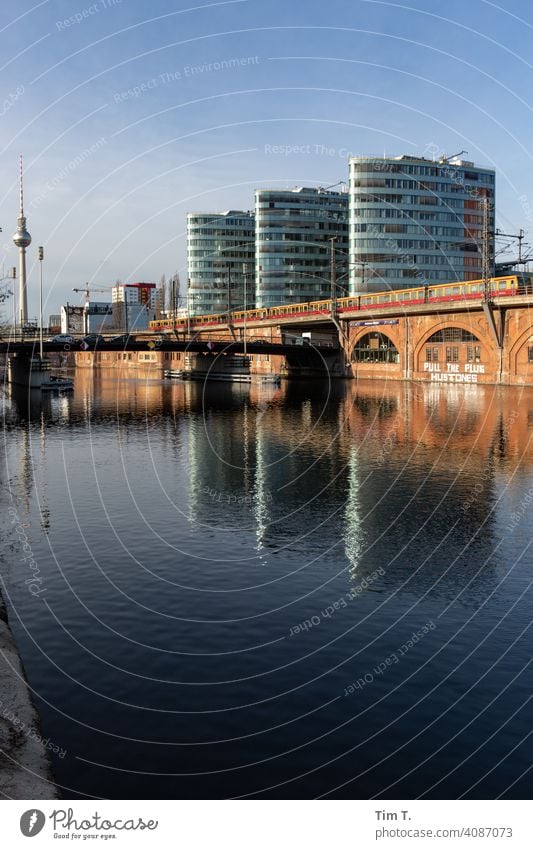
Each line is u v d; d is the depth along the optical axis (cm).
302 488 2948
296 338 11675
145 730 1098
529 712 1151
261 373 12900
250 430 5047
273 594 1703
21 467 3478
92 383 11369
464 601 1647
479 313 8456
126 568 1895
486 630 1480
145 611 1591
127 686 1241
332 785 970
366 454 3841
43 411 6625
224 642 1427
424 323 9412
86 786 958
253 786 965
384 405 6725
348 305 10962
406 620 1538
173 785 962
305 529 2300
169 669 1305
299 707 1172
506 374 8169
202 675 1283
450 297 8825
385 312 9819
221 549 2073
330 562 1950
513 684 1244
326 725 1116
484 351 8519
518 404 6322
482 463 3459
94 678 1271
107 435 4791
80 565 1919
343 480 3112
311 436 4666
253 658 1355
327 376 11494
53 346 9088
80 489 2927
